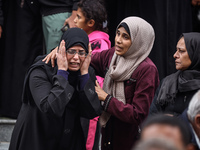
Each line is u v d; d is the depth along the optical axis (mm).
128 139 8992
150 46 9109
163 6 14164
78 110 8258
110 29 15242
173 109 8297
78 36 7852
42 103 7547
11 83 14953
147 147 2912
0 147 13164
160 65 14148
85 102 7973
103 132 9375
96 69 9648
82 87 7969
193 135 6070
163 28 14172
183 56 8430
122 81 8930
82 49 7844
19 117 8281
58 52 7887
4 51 14977
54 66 8070
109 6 15078
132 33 8734
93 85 8133
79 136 8359
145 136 3236
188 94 8211
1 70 15047
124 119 8586
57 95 7457
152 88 8695
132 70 8828
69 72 8070
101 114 9094
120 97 8875
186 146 3268
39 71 7957
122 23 8922
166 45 14188
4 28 14914
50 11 13930
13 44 14930
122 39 8828
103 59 9562
